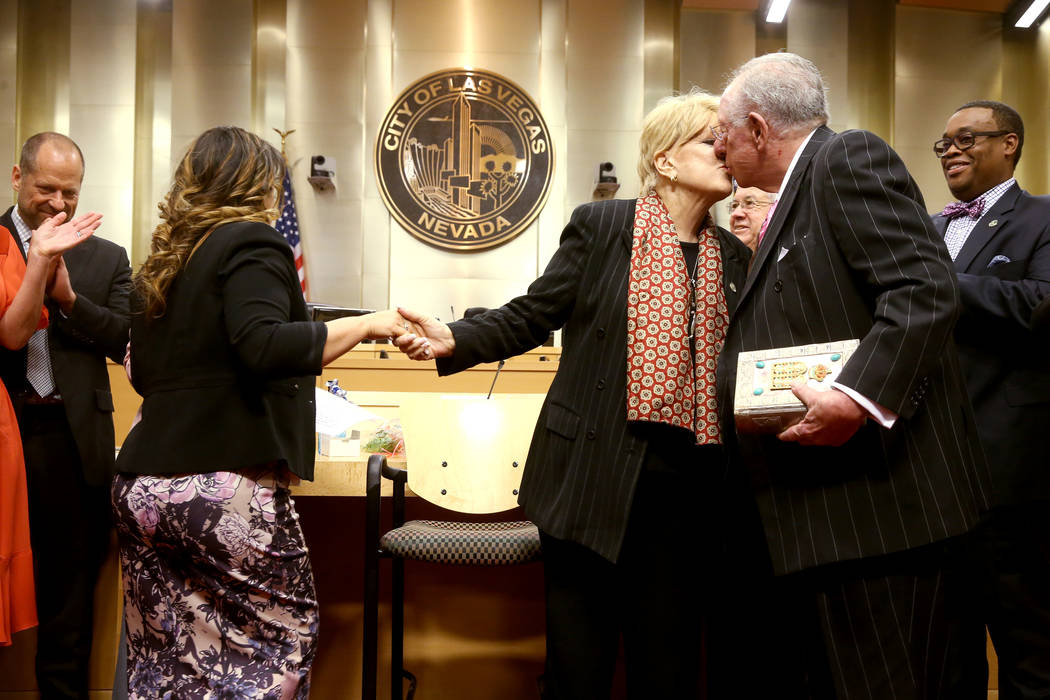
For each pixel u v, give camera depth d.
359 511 2.15
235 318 1.36
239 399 1.42
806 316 1.32
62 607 2.03
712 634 1.72
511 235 7.39
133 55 7.43
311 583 1.52
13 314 1.88
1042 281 1.94
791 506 1.30
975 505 1.29
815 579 1.30
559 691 1.44
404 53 7.55
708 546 1.53
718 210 7.08
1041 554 1.93
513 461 1.97
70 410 2.05
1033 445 1.92
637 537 1.45
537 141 7.46
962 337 2.04
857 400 1.16
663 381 1.41
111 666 2.07
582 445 1.46
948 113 7.58
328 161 7.22
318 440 2.10
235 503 1.40
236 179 1.51
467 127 7.45
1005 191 2.19
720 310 1.51
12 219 2.27
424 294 7.39
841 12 7.64
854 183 1.28
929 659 1.24
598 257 1.55
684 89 7.55
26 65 7.49
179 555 1.42
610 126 7.51
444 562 1.77
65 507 2.05
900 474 1.25
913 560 1.26
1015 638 1.92
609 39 7.56
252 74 7.39
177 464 1.39
